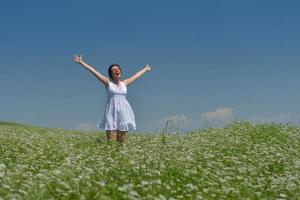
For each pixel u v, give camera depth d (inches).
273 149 667.4
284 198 366.9
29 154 580.1
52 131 1219.9
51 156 566.9
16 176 367.2
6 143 687.1
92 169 402.0
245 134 908.0
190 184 374.6
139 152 578.6
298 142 791.1
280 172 513.0
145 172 421.4
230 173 452.8
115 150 611.2
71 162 454.9
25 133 999.6
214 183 396.8
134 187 355.3
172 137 868.0
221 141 781.3
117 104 665.6
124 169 430.0
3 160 511.5
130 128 673.6
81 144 714.2
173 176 424.2
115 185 344.2
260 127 1005.8
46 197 322.3
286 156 588.1
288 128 1000.2
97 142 709.9
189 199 351.3
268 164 538.6
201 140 793.6
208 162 510.9
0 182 346.3
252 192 385.7
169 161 492.4
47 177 367.9
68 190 335.9
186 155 568.1
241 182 415.5
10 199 299.7
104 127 667.4
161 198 323.9
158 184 371.9
